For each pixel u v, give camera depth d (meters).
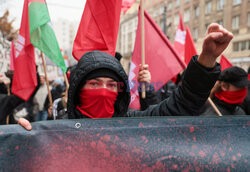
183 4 23.09
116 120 0.83
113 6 1.47
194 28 22.05
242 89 1.78
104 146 0.80
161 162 0.82
